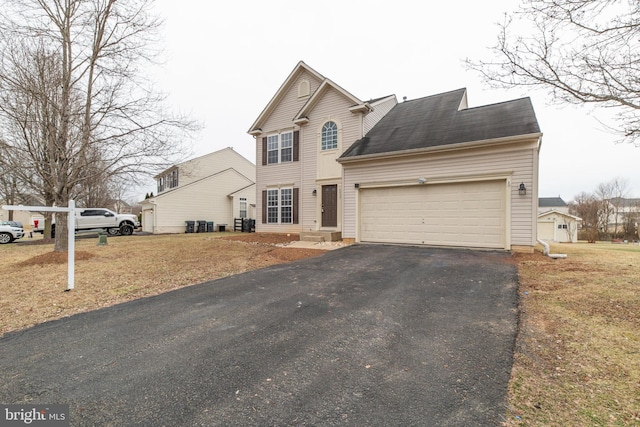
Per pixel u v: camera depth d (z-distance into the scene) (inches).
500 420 83.4
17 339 143.3
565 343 127.7
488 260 299.6
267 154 628.7
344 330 147.3
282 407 90.7
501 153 354.3
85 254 369.1
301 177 577.6
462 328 146.3
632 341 127.6
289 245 453.1
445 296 195.6
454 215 386.3
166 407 91.5
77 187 454.0
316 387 100.7
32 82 327.9
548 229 1185.4
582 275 234.8
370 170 445.7
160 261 340.8
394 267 281.0
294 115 594.6
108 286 238.5
